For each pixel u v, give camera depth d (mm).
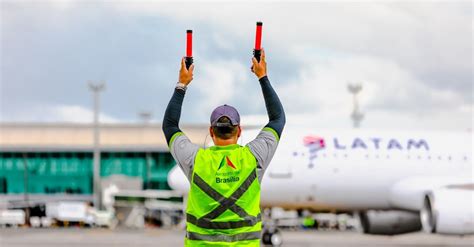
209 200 6648
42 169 104812
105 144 104562
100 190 92688
